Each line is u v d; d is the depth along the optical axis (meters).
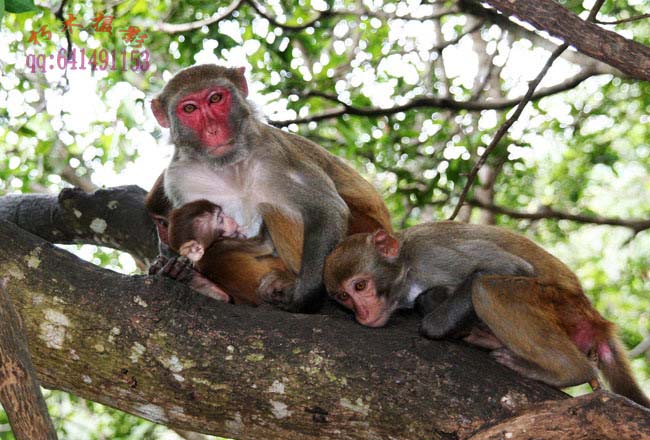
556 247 4.88
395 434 2.20
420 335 2.32
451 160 3.29
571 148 4.27
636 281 4.65
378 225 2.62
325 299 2.55
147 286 2.25
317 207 2.51
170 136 2.58
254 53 3.61
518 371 2.34
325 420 2.21
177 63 3.62
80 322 2.24
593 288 4.55
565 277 2.42
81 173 3.79
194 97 2.53
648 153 4.69
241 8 3.59
